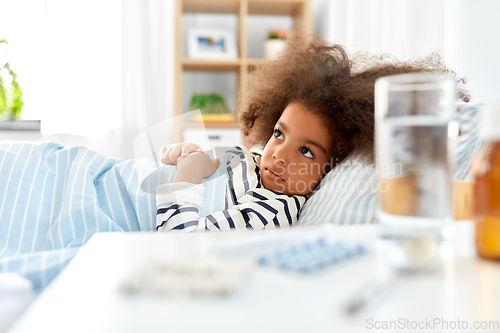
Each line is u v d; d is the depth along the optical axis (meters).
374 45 2.53
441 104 0.35
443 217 0.37
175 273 0.27
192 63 2.53
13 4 2.28
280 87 0.99
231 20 2.80
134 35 2.43
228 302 0.25
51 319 0.23
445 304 0.25
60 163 0.91
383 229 0.38
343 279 0.29
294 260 0.31
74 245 0.70
